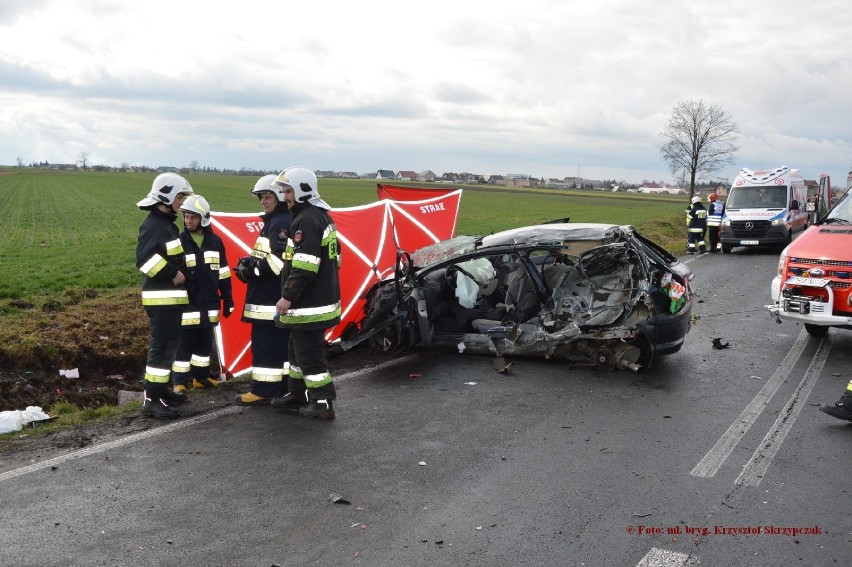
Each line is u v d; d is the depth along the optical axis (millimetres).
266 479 4824
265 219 6617
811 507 4348
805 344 8953
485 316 8297
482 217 44000
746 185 21688
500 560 3742
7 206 48469
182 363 7047
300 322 5941
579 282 7840
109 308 10211
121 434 5766
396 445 5473
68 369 7797
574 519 4207
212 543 3941
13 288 13148
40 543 3936
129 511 4332
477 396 6750
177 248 6102
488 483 4742
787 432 5711
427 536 4012
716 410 6297
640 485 4695
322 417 6102
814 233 8969
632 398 6664
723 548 3854
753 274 16125
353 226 9758
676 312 7488
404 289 8188
